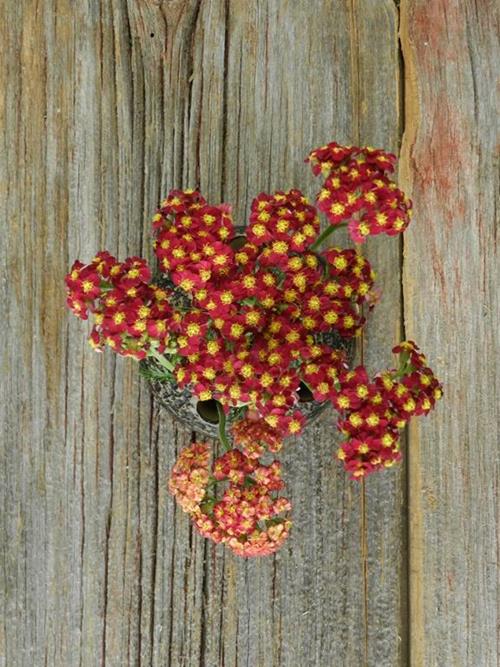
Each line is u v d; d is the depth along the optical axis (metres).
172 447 0.66
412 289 0.67
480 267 0.68
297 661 0.66
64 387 0.66
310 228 0.47
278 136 0.67
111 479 0.66
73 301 0.47
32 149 0.67
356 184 0.46
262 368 0.46
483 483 0.67
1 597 0.66
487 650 0.66
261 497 0.49
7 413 0.66
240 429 0.50
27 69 0.67
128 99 0.67
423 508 0.67
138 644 0.66
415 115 0.68
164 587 0.66
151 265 0.66
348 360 0.58
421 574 0.66
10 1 0.67
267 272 0.46
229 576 0.66
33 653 0.66
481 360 0.67
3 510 0.66
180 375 0.47
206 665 0.66
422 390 0.47
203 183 0.67
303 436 0.66
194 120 0.67
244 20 0.67
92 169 0.67
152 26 0.67
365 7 0.68
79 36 0.67
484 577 0.67
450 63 0.68
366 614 0.66
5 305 0.66
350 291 0.48
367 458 0.46
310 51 0.67
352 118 0.67
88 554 0.66
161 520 0.66
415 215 0.67
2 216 0.67
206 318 0.47
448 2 0.68
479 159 0.68
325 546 0.66
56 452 0.66
